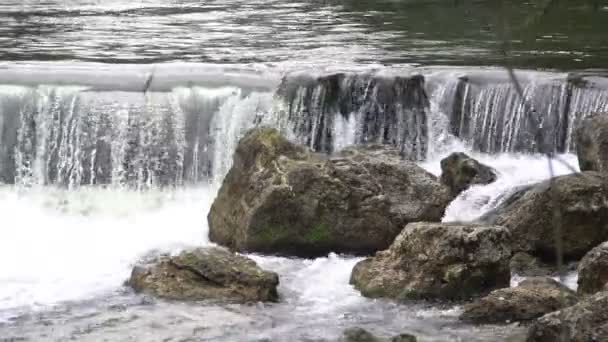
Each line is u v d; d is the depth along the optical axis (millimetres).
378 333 14344
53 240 19781
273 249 18031
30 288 16609
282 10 41688
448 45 30938
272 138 19000
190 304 15430
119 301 15734
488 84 23875
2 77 24625
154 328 14617
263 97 23984
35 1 45219
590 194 17078
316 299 15781
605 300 12812
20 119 23844
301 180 18031
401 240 16109
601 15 35438
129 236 20016
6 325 14922
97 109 23688
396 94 23891
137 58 29391
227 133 23766
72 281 16969
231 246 18641
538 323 13117
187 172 23578
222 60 28906
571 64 27109
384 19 37906
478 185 20016
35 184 23609
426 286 15531
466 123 23844
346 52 30250
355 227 18031
